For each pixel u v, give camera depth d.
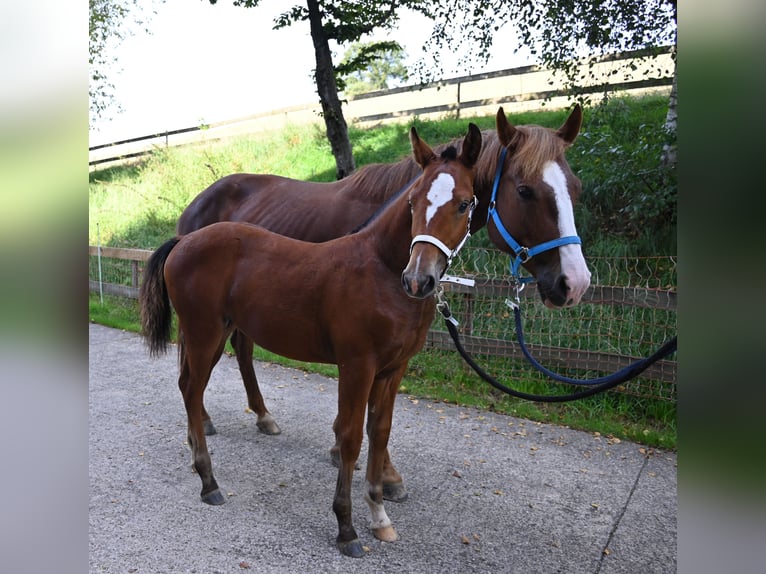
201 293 2.94
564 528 2.86
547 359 4.68
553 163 2.39
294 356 2.87
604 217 5.97
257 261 2.86
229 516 2.87
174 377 5.14
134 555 2.51
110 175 13.01
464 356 2.84
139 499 3.00
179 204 10.27
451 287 5.12
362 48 7.37
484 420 4.28
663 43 5.69
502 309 5.37
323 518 2.89
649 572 2.52
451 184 2.29
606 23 5.76
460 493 3.19
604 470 3.52
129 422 4.08
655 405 4.30
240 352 3.89
